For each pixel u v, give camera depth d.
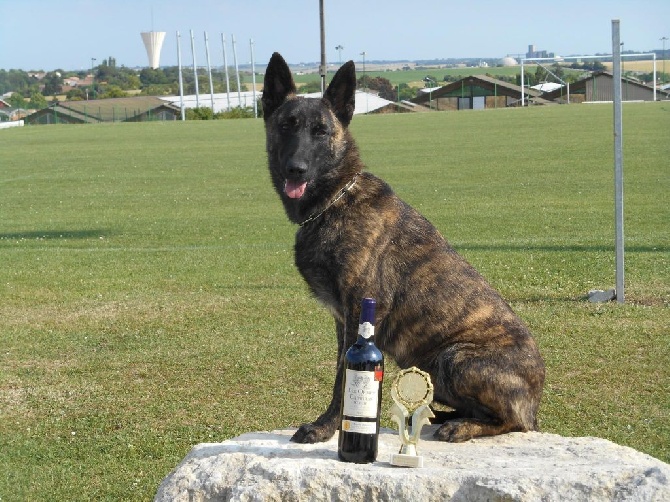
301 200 6.52
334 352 10.70
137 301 13.63
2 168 38.16
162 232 21.08
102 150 46.31
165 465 7.57
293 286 14.44
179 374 10.03
